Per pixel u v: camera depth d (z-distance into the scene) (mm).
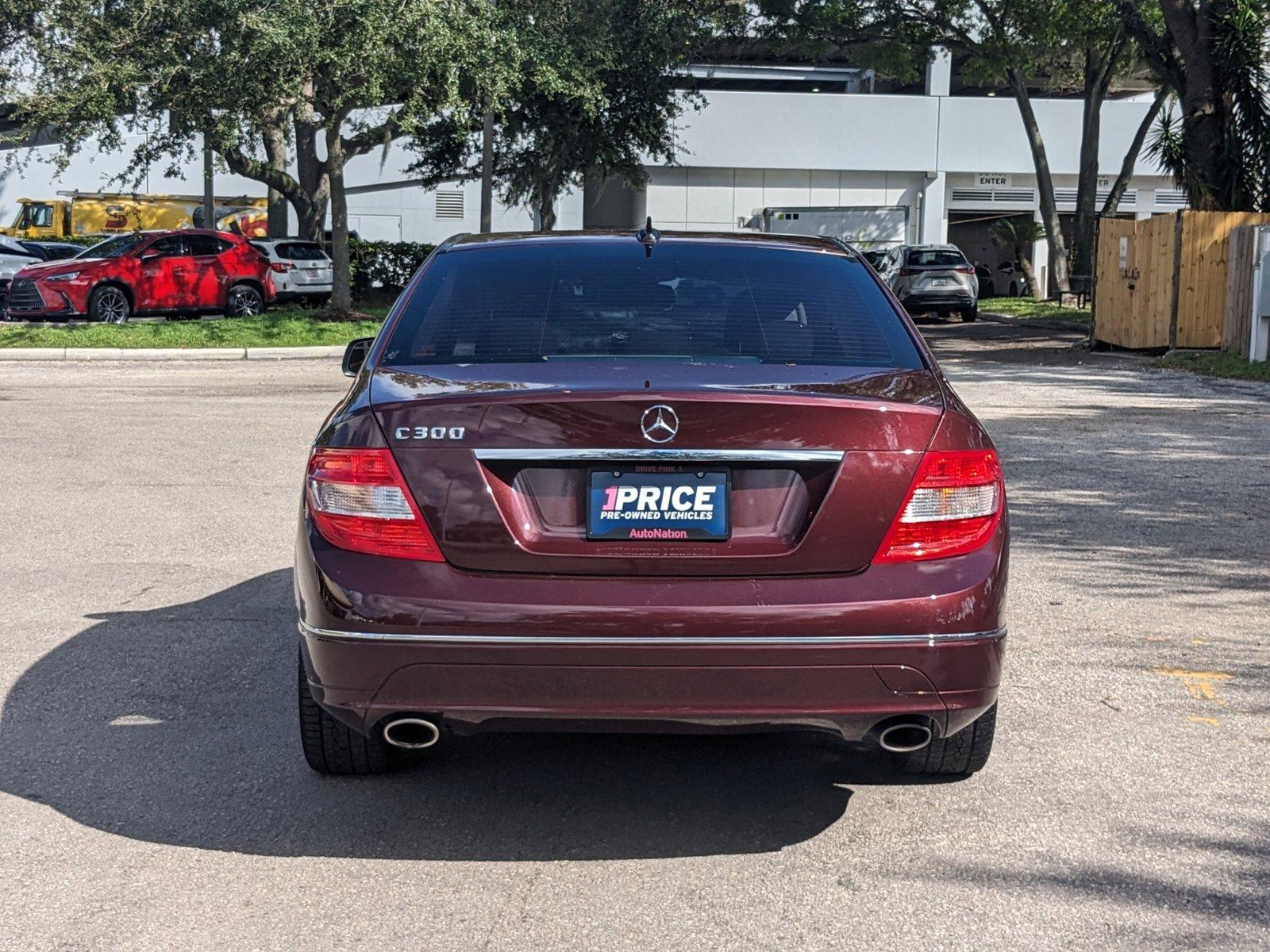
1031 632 5539
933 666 3219
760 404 3207
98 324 22188
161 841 3549
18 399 13766
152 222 37969
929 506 3279
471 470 3219
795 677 3184
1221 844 3541
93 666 5059
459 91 22344
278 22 19234
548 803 3848
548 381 3379
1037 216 42031
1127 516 7820
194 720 4492
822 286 4070
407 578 3215
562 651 3154
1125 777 4023
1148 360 18406
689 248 4215
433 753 4262
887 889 3279
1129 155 33281
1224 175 19328
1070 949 2973
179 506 8109
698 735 4461
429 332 3807
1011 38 32219
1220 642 5406
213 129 21578
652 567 3209
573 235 4348
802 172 40625
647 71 28188
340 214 23938
